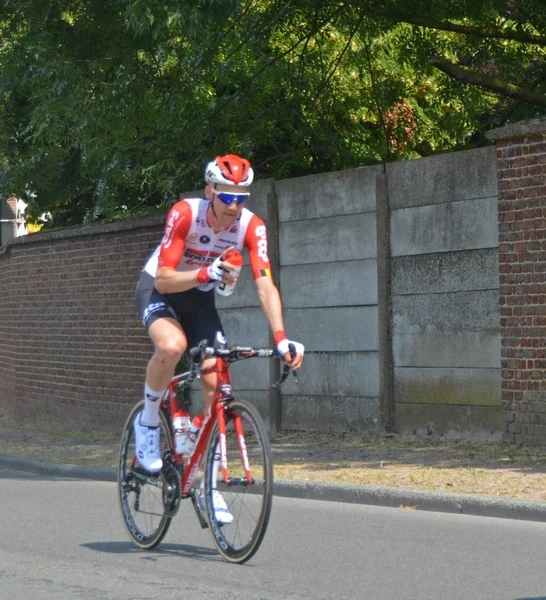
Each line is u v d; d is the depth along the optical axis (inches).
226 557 320.5
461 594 284.4
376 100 829.8
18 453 636.1
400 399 604.1
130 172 784.9
